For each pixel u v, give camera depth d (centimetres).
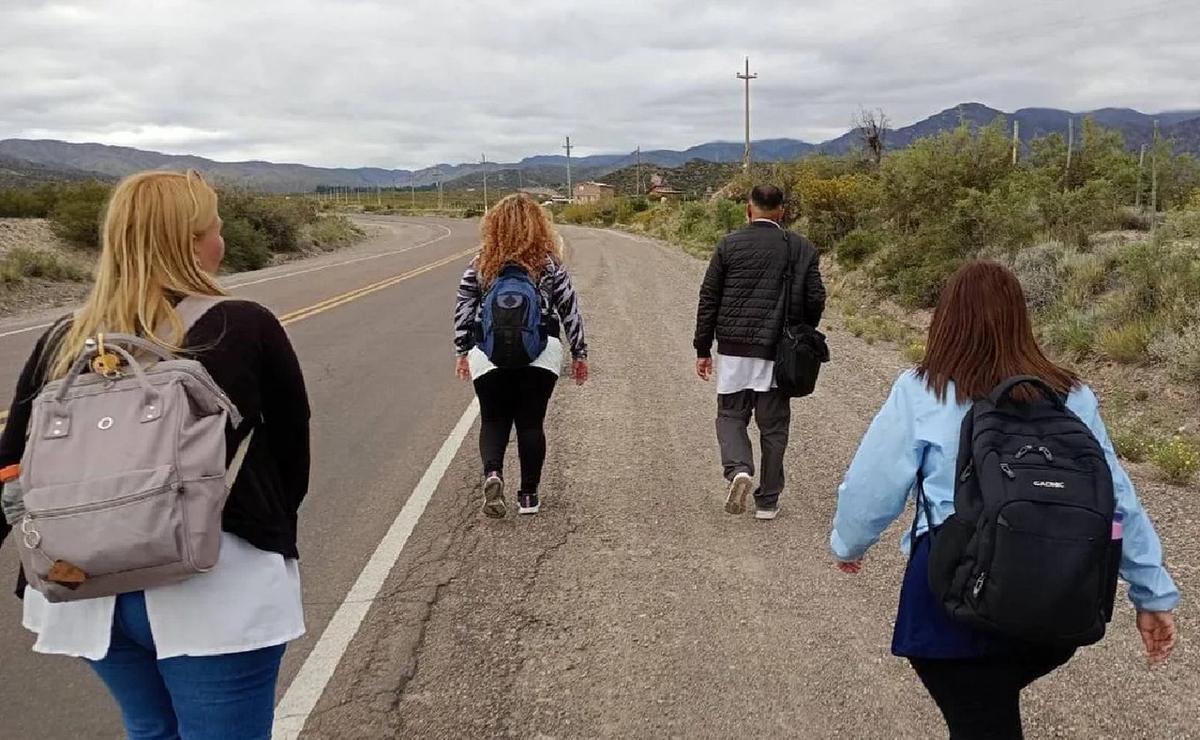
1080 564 218
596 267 2783
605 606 479
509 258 570
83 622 220
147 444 204
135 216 228
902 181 1908
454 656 426
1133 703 379
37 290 2066
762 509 606
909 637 252
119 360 217
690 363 1177
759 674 409
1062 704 378
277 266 3228
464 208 12494
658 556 546
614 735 363
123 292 225
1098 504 223
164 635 216
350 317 1644
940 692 255
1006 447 232
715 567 529
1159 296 1009
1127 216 1611
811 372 579
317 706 383
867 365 1127
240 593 222
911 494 313
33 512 203
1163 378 891
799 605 478
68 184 3378
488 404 591
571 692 395
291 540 238
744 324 586
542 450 601
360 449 781
